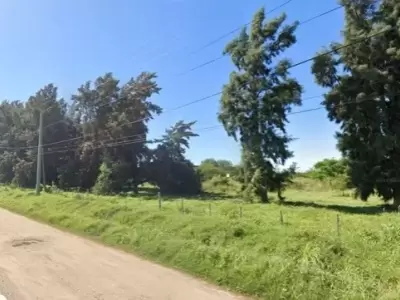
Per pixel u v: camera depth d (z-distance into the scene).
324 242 10.82
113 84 59.41
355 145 36.00
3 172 71.88
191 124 63.31
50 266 11.91
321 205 38.78
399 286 7.92
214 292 9.32
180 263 11.89
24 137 66.00
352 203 42.09
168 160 61.44
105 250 14.54
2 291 9.30
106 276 10.71
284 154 42.69
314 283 8.64
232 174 47.69
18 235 17.97
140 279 10.41
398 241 10.62
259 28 42.91
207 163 94.88
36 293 9.13
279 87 42.72
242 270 10.11
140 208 21.59
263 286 9.23
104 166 53.81
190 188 62.84
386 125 34.88
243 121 43.00
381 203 41.16
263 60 42.50
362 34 34.50
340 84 36.53
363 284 8.30
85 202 25.69
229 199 48.19
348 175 36.16
